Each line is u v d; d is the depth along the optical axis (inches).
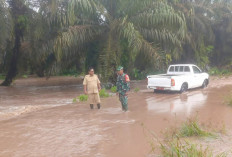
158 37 682.2
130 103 474.3
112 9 716.7
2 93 706.2
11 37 758.5
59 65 783.7
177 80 567.2
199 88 664.4
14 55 923.4
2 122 358.3
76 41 664.4
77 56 764.6
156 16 648.4
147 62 724.7
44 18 712.4
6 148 253.0
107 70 660.7
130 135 279.9
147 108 421.1
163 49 747.4
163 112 385.4
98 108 432.1
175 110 395.5
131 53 645.9
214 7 1082.7
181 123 307.0
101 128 311.4
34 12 818.8
